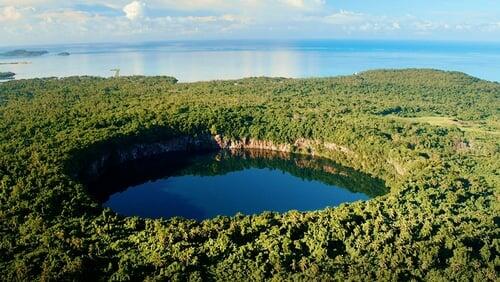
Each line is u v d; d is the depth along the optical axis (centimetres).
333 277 11812
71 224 13938
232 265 12169
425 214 15000
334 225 13938
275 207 18800
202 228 13700
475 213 15200
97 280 11675
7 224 13712
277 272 11975
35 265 11806
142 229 14100
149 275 11694
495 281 12006
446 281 11894
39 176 16638
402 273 12012
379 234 13562
